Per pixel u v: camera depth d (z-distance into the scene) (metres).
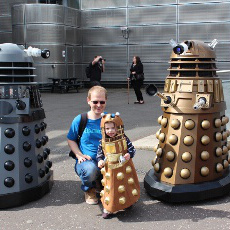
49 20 19.12
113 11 20.61
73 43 20.42
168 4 19.75
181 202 4.22
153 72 20.34
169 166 4.23
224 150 4.36
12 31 19.81
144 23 20.22
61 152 6.70
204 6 19.27
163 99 4.20
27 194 4.25
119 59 20.83
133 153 3.87
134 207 4.15
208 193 4.15
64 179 5.20
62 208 4.19
